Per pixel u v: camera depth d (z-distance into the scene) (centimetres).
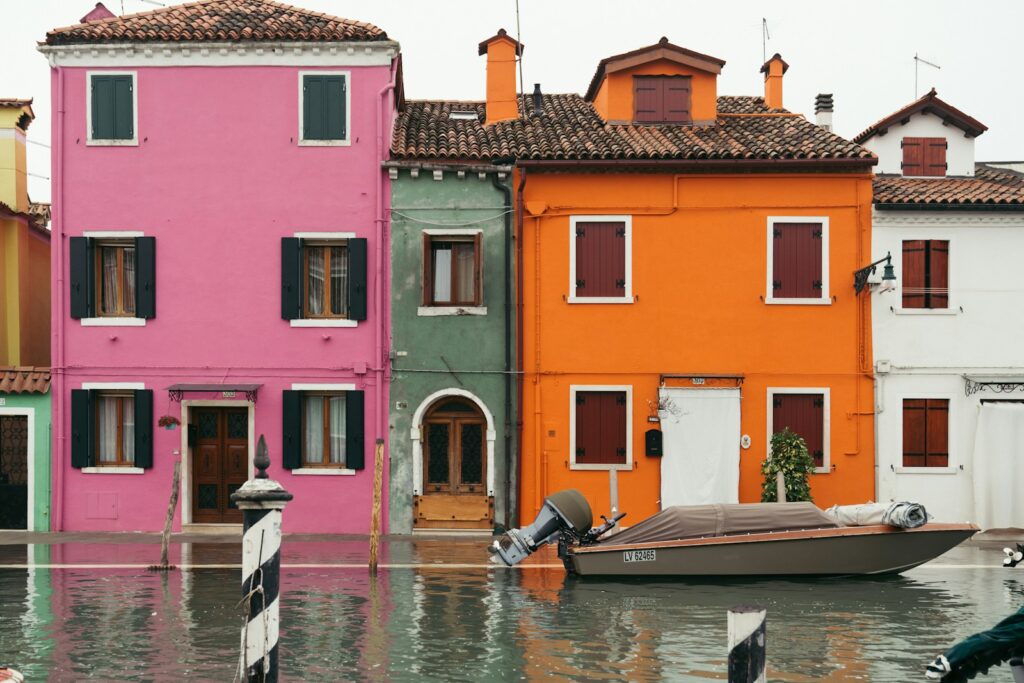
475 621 1298
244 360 2116
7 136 2397
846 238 2125
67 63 2125
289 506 2105
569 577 1620
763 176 2128
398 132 2205
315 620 1297
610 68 2317
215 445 2136
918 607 1402
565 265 2131
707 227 2133
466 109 2503
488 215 2131
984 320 2122
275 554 681
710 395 2111
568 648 1162
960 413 2114
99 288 2152
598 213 2131
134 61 2122
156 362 2114
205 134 2130
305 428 2142
